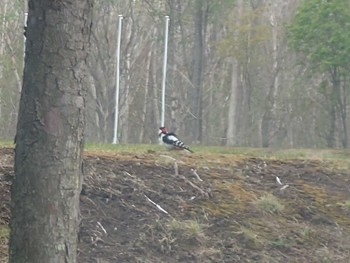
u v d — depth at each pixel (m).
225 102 58.28
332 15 39.66
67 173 7.33
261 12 49.00
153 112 55.97
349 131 48.78
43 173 7.27
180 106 52.56
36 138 7.27
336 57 40.12
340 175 14.74
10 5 51.38
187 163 14.14
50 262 7.32
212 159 14.93
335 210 13.22
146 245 11.16
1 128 50.09
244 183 13.60
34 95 7.27
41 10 7.22
